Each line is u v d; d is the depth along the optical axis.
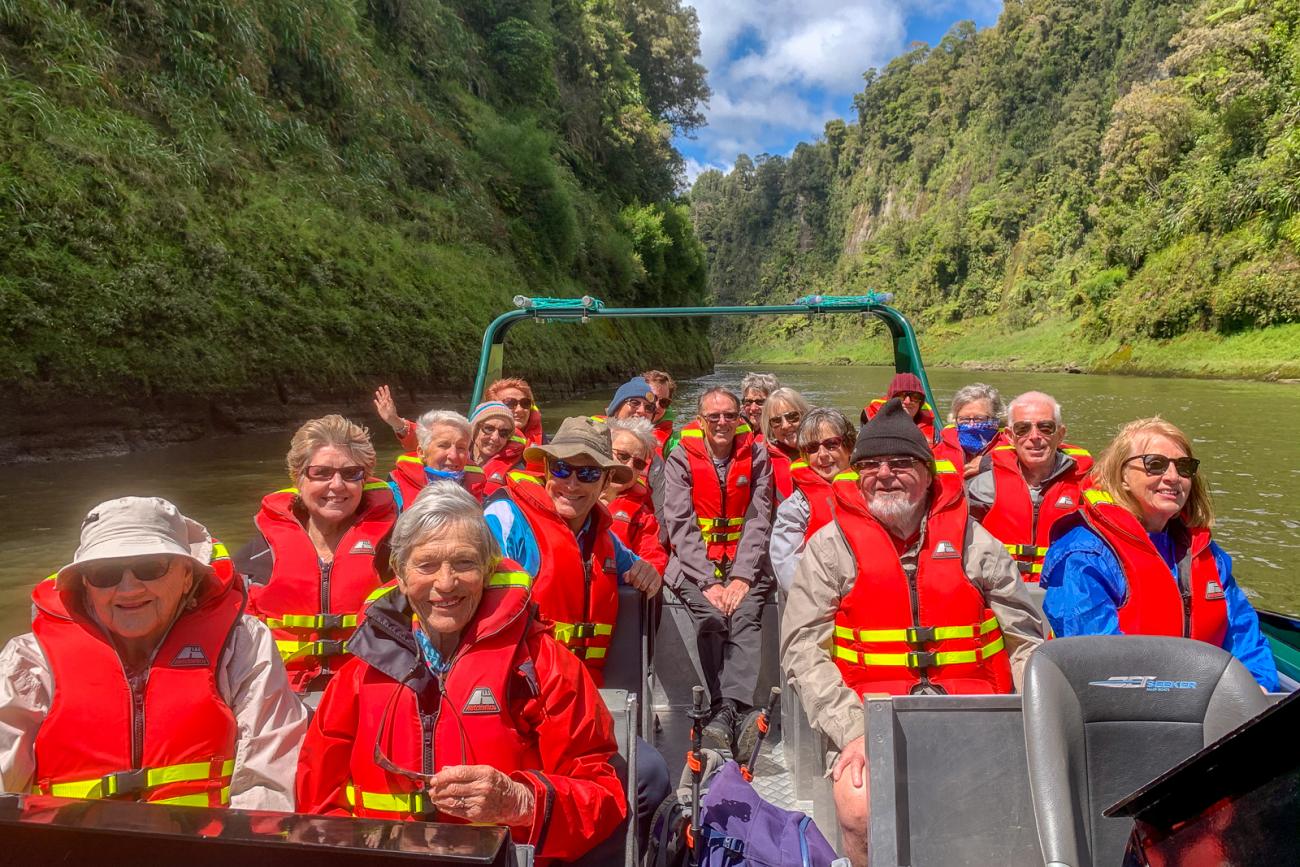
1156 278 39.50
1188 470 2.46
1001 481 3.85
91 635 1.86
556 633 2.69
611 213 36.66
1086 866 1.73
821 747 2.64
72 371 8.99
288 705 2.05
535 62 31.81
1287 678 2.89
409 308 15.59
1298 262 32.50
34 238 9.03
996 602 2.59
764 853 2.18
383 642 1.88
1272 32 37.34
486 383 5.11
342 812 1.88
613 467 2.79
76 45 11.15
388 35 23.41
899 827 1.87
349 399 13.17
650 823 2.29
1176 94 44.44
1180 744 1.84
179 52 13.30
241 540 6.48
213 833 1.28
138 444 9.70
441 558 1.81
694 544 3.82
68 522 6.64
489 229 22.38
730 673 3.49
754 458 4.15
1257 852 1.04
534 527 2.73
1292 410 18.86
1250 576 6.63
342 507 2.88
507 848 1.32
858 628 2.56
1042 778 1.72
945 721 1.93
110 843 1.29
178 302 10.45
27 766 1.80
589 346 26.31
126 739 1.82
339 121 17.97
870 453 2.54
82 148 10.06
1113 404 21.06
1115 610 2.48
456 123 24.98
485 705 1.82
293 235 13.36
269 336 11.84
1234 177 36.72
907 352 5.05
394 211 17.81
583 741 1.91
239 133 13.93
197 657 1.91
